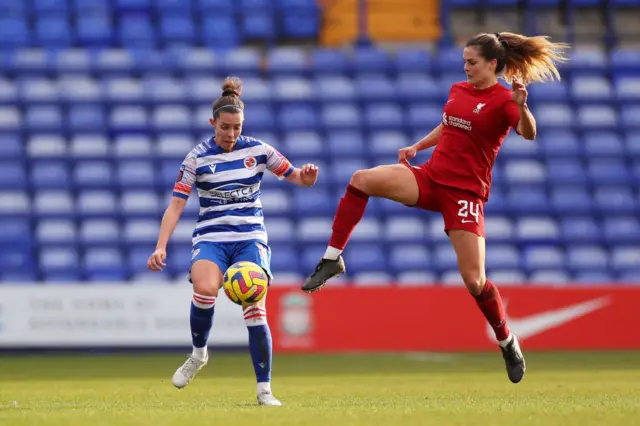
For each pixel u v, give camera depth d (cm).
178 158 6388
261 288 2152
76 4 7188
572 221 6356
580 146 6712
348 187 2386
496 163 6575
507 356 2458
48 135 6438
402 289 4850
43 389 2925
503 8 7388
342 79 6969
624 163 6694
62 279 5725
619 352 4822
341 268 2405
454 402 2295
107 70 6838
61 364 4144
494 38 2341
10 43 7019
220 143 2216
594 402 2256
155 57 6906
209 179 2203
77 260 5825
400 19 7400
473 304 4878
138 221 6053
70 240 5919
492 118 2311
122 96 6656
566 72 7119
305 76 6969
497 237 6228
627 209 6425
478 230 2353
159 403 2312
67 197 6141
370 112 6750
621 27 7506
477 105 2322
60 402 2389
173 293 4700
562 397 2495
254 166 2233
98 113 6575
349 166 6450
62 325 4647
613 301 4956
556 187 6500
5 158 6300
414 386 3023
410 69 7050
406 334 4831
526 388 2891
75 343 4641
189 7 7275
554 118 6825
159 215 6094
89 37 7088
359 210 2380
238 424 1697
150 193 6203
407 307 4844
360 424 1692
